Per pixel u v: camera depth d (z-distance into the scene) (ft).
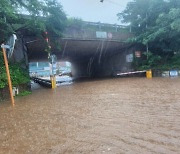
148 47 103.81
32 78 149.28
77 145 17.26
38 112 31.55
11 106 38.81
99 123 22.98
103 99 38.06
